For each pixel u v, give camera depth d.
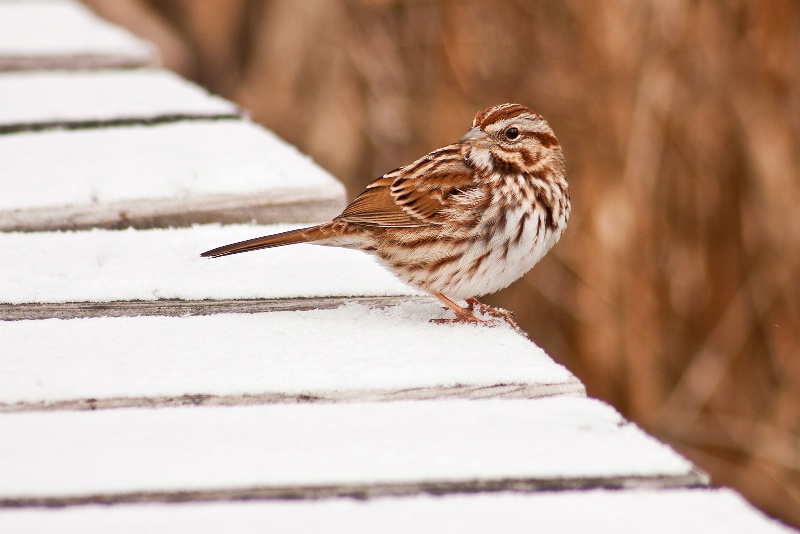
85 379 5.39
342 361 5.71
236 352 5.84
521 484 4.34
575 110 14.61
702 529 3.90
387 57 16.31
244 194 8.26
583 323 14.70
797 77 14.18
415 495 4.28
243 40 19.45
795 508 14.45
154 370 5.54
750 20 14.23
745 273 14.44
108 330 6.20
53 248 7.50
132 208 8.12
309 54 17.86
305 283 7.08
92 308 6.61
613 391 14.68
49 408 5.14
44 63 13.18
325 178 8.47
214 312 6.73
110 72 13.15
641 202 14.45
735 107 14.30
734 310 14.41
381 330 6.36
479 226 7.89
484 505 4.12
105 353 5.79
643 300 14.48
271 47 18.20
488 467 4.43
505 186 8.02
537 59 15.11
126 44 14.02
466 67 15.69
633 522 3.96
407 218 7.80
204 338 6.10
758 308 14.37
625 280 14.50
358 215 7.82
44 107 10.91
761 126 14.20
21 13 16.52
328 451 4.59
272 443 4.69
